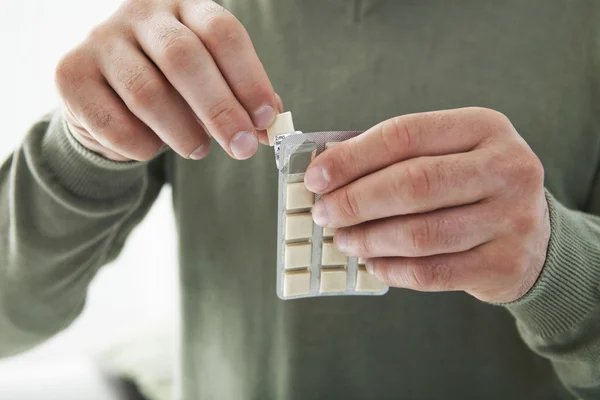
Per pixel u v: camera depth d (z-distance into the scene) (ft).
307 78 2.01
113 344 2.78
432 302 2.01
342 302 2.02
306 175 1.49
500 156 1.46
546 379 2.02
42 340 2.08
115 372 2.49
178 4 1.57
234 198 2.05
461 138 1.47
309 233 1.56
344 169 1.47
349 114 2.00
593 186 2.06
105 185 1.82
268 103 1.55
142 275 3.41
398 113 1.99
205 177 2.06
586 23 1.98
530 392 2.03
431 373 2.04
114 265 3.35
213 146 2.05
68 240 1.89
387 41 1.99
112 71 1.52
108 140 1.54
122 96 1.52
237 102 1.52
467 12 1.99
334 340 2.03
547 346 1.73
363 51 2.00
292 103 2.01
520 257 1.50
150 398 2.38
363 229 1.52
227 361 2.11
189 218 2.08
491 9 1.99
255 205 2.04
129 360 2.55
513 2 1.99
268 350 2.08
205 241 2.08
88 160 1.75
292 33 2.02
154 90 1.49
